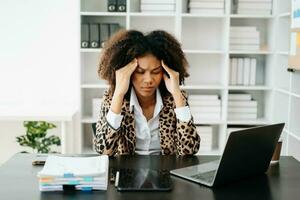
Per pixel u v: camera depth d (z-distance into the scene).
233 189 1.35
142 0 3.43
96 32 3.42
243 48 3.54
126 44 1.87
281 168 1.62
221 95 3.66
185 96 2.01
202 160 1.72
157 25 3.74
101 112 1.95
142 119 1.97
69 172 1.33
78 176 1.32
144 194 1.29
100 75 2.00
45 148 3.47
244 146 1.35
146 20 3.73
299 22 2.93
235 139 1.29
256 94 3.88
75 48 3.69
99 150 1.83
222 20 3.67
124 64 1.86
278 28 3.47
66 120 3.18
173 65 1.92
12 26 3.65
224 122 3.55
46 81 3.73
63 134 3.28
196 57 3.82
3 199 1.25
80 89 3.48
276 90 3.51
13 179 1.44
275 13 3.47
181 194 1.29
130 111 1.95
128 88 1.88
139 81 1.86
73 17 3.67
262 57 3.83
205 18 3.76
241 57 3.71
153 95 1.98
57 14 3.66
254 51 3.51
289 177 1.50
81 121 3.51
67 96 3.75
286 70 3.48
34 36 3.68
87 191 1.32
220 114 3.62
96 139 1.88
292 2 3.09
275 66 3.53
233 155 1.33
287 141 3.27
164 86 1.99
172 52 1.90
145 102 1.99
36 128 3.41
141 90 1.87
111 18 3.68
